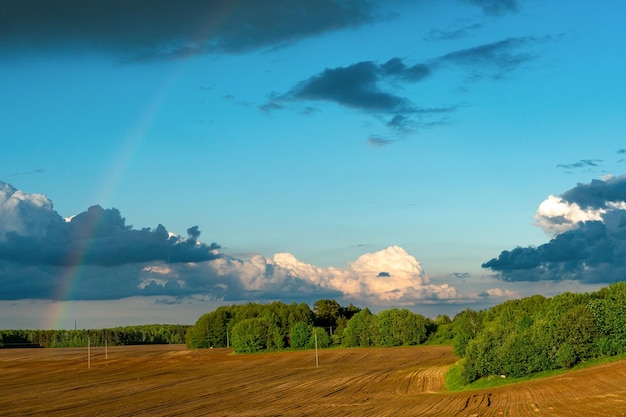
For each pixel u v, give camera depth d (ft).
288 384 294.25
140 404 229.86
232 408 209.97
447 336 526.98
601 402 168.14
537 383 227.40
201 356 516.32
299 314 653.71
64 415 205.36
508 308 429.79
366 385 279.08
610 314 258.78
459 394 222.69
